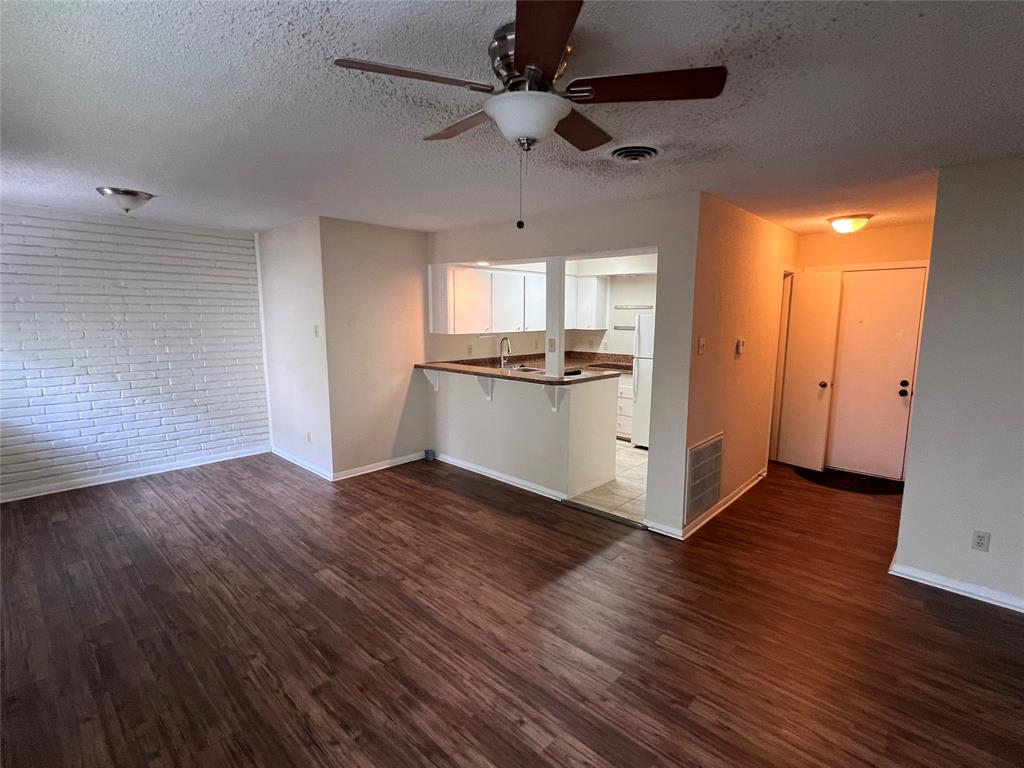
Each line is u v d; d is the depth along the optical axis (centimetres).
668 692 213
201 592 288
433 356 538
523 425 447
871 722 197
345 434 472
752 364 430
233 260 518
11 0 125
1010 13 128
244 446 547
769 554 332
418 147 241
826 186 306
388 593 287
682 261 332
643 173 281
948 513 286
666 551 337
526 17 111
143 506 409
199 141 236
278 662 231
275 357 530
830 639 246
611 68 165
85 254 432
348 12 133
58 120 210
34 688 215
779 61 157
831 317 484
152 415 484
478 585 295
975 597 281
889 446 472
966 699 208
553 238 407
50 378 427
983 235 262
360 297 467
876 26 136
